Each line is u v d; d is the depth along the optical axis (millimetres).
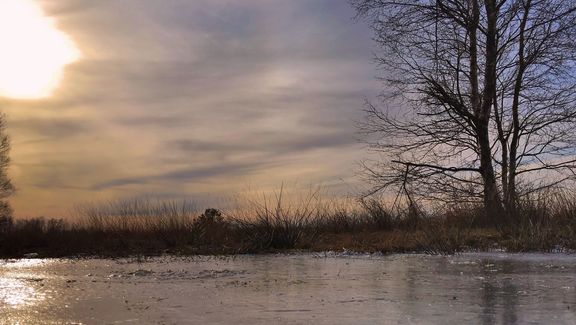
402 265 8383
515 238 10961
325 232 15203
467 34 18234
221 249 12609
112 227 16422
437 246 10719
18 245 16188
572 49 17250
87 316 4594
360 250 11422
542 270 7348
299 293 5664
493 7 18016
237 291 5887
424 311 4562
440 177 18359
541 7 17516
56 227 17203
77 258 12242
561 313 4426
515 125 18281
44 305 5145
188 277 7340
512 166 18203
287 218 14039
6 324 4316
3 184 29922
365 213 16438
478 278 6609
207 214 15391
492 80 18094
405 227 15227
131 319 4438
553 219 12727
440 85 17828
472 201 16453
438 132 18547
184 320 4355
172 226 15328
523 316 4324
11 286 6574
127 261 10578
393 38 18531
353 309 4703
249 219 14180
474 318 4266
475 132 18453
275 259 10273
